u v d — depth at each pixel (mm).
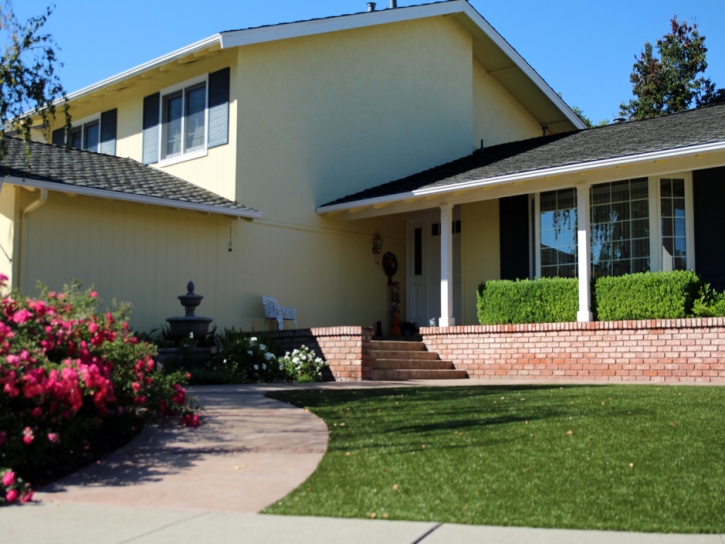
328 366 13180
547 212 15484
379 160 18125
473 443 6395
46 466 6051
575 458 5805
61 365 6367
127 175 14797
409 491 5047
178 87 16438
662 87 35344
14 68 10336
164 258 14289
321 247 16797
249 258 15477
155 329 14078
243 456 6312
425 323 18219
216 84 15617
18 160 13359
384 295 18141
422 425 7258
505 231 16281
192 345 13164
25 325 6680
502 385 11367
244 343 12859
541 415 7668
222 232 15133
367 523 4449
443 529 4297
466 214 17078
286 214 16109
